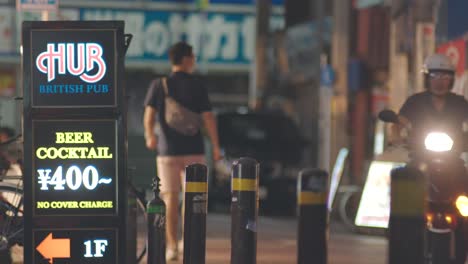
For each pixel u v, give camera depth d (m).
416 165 12.84
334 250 22.59
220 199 34.06
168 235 19.70
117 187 14.51
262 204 35.41
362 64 36.12
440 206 14.27
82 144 14.45
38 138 14.43
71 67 14.38
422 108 16.03
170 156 19.69
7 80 60.19
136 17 62.22
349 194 27.91
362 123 37.59
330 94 34.75
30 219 14.46
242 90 64.88
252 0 63.69
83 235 14.52
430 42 26.67
